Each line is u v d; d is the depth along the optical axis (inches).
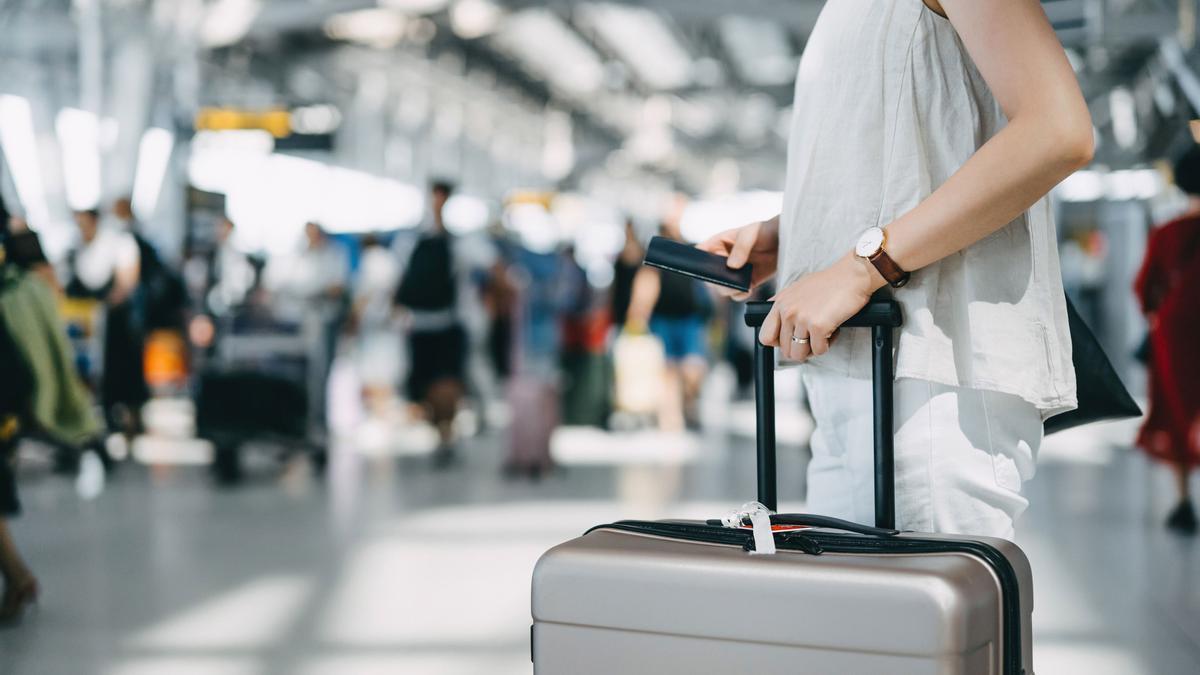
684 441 402.3
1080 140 44.0
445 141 1102.4
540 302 569.0
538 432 305.6
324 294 347.9
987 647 42.2
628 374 446.6
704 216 978.1
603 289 488.1
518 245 578.9
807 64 54.1
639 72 1140.5
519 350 475.5
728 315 598.5
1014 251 50.3
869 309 48.5
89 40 581.0
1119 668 125.7
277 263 345.7
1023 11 45.1
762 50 1050.7
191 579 176.6
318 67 887.1
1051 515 233.1
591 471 314.5
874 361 49.2
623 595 44.2
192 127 623.2
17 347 158.6
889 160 50.6
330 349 356.8
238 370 295.4
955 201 46.0
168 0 613.6
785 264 53.7
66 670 128.5
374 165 941.8
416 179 1029.8
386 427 476.1
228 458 291.6
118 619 151.6
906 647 40.0
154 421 465.4
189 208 478.9
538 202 895.1
